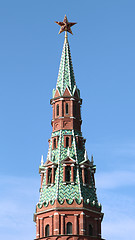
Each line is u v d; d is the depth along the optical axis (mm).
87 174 96000
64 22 111750
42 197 94125
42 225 91125
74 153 96938
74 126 100688
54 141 99750
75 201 90312
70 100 102375
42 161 98625
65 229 88688
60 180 93312
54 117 102250
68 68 106500
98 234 91062
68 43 110812
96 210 92438
